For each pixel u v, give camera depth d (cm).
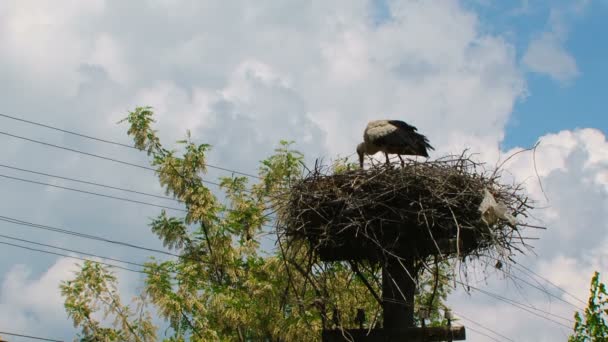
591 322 1265
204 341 1861
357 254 1256
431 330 1186
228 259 2133
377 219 1187
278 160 2111
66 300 1930
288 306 1975
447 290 1911
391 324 1209
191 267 2039
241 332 2055
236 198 2203
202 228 2158
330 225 1198
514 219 1173
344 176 1237
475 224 1188
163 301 1933
